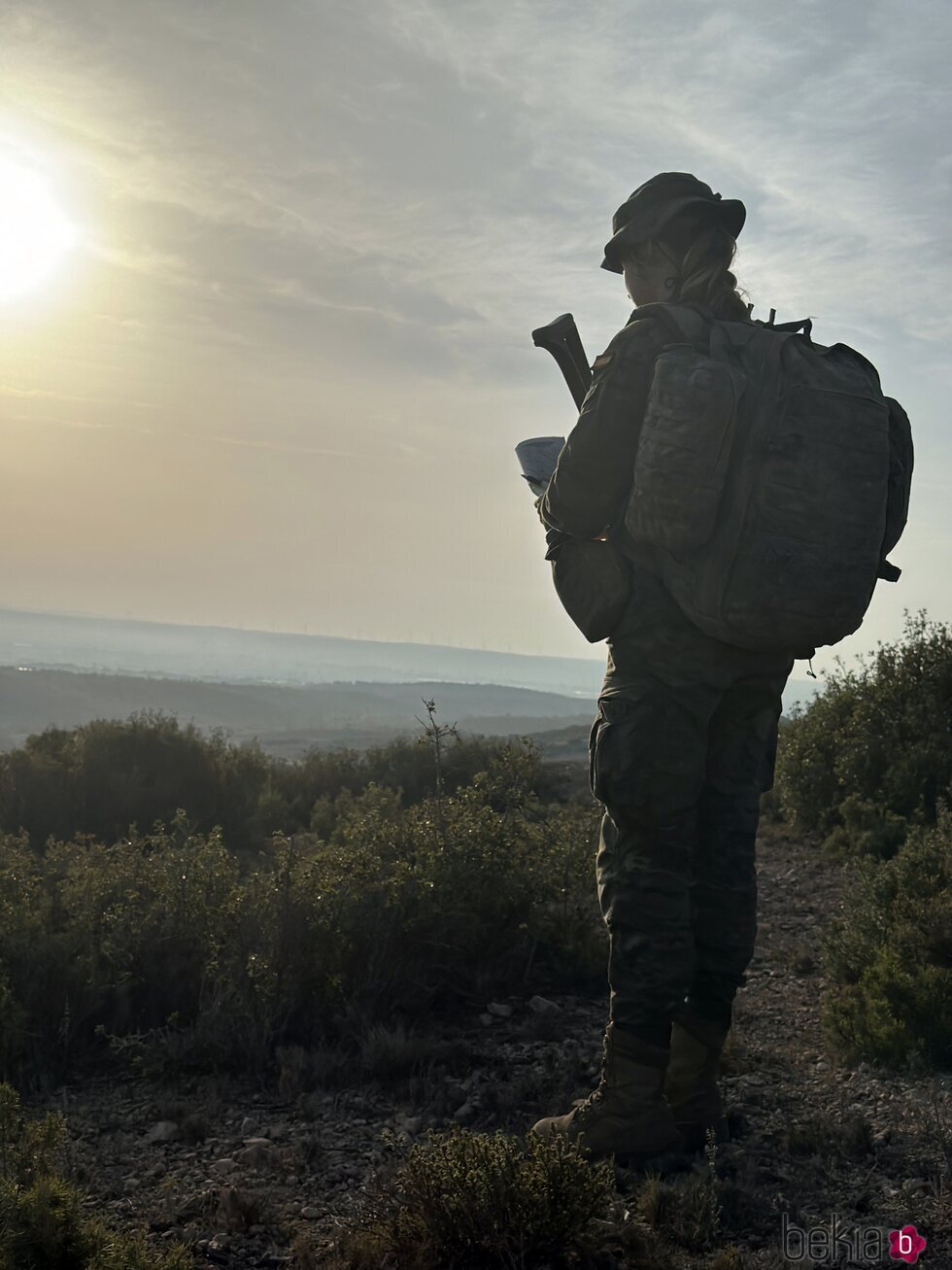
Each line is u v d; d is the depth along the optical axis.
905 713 11.25
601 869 4.04
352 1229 3.37
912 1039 5.07
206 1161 4.09
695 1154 4.01
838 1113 4.48
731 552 3.57
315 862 6.62
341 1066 5.02
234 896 6.33
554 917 6.75
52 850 8.27
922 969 5.50
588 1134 3.94
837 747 11.48
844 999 5.63
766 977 6.69
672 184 4.01
